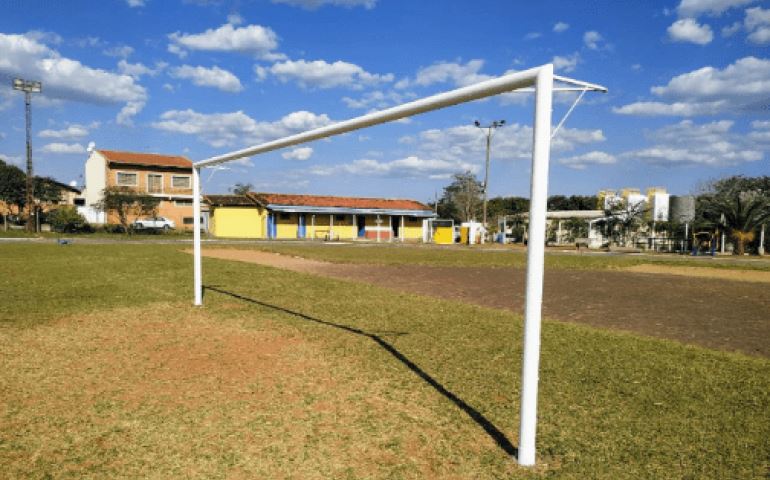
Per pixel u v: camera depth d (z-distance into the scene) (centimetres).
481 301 920
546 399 388
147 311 731
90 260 1573
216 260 1658
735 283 1280
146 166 4519
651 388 415
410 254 2278
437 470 276
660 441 316
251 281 1116
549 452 300
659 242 3375
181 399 376
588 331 636
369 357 496
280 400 376
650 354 523
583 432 329
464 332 616
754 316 797
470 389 407
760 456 297
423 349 531
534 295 290
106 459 284
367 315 724
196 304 790
